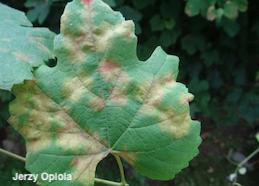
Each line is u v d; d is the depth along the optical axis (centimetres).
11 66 24
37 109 20
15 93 20
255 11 103
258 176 93
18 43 27
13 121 20
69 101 20
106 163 83
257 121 103
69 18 20
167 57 20
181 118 20
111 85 20
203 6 80
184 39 99
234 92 103
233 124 102
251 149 98
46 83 20
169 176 20
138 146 20
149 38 94
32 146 20
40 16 74
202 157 95
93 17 20
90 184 20
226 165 94
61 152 20
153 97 20
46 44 29
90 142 20
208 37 104
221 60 106
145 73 20
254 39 105
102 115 20
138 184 83
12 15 32
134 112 20
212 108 103
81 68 20
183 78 103
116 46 20
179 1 92
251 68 108
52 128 20
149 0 89
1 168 72
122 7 78
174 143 20
